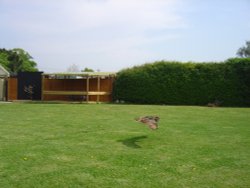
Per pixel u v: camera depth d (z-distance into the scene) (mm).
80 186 5797
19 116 15570
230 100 25219
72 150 8406
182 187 5828
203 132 11430
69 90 29438
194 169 6898
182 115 16797
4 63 65000
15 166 6895
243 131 11719
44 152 8141
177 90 26125
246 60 24969
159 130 11742
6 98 28781
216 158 7828
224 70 25406
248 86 24984
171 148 8836
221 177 6422
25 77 28938
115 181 6074
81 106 21906
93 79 28797
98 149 8570
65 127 12172
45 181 6008
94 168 6855
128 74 27141
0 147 8617
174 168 6949
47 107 20688
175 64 26312
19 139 9766
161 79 26438
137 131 11430
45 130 11445
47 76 28734
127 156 7879
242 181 6207
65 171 6621
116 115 16422
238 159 7766
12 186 5727
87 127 12219
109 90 28016
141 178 6266
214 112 18547
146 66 26953
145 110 19391
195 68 25969
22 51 71375
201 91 25734
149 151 8445
